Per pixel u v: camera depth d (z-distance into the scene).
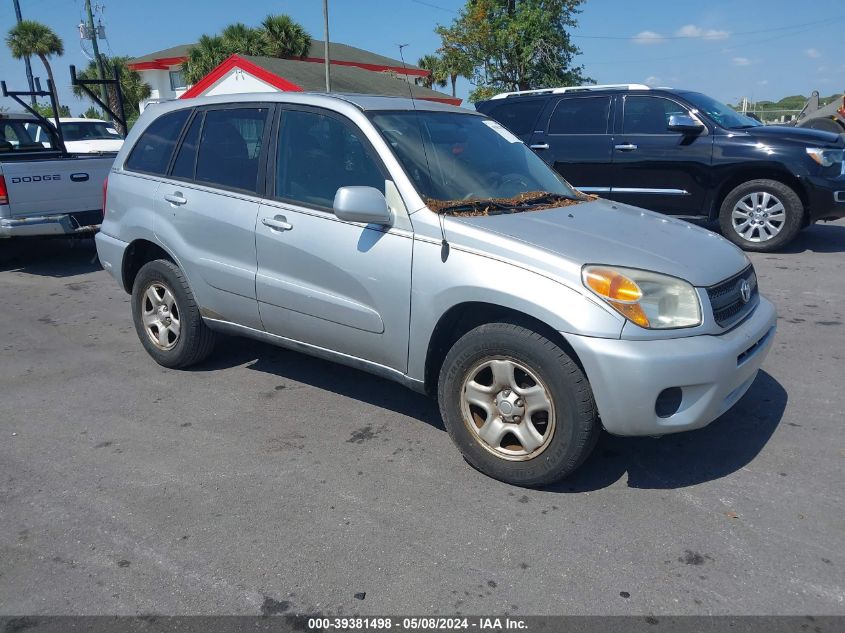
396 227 3.63
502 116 9.93
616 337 3.04
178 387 4.81
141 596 2.72
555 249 3.26
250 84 27.48
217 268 4.47
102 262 5.38
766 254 8.50
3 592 2.75
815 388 4.57
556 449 3.25
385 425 4.18
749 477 3.51
